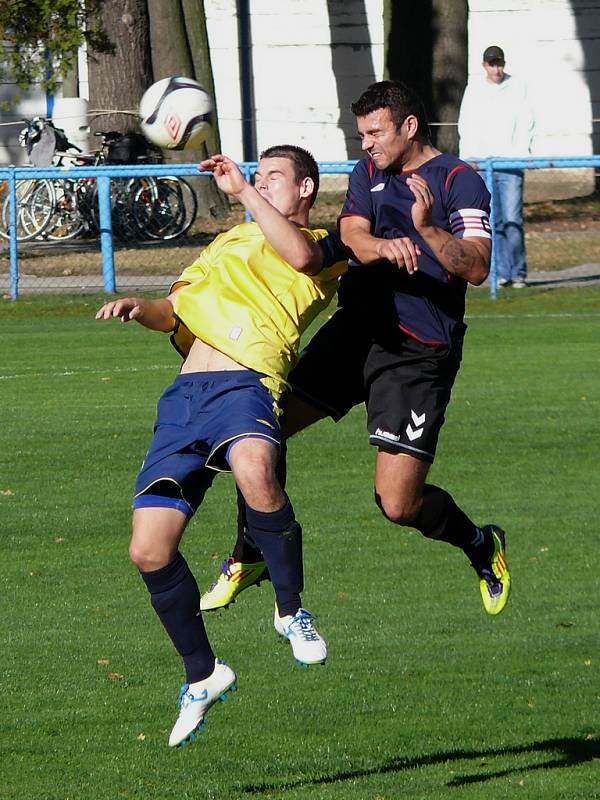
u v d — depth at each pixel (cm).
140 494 1373
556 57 8388
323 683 1805
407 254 1502
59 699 1745
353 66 8425
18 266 5775
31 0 5653
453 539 1708
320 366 1678
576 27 8350
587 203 7062
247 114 8488
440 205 1611
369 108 1617
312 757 1557
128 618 2080
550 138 8438
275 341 1440
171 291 1504
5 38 5784
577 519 2597
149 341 4616
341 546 2448
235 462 1354
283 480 1658
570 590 2198
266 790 1452
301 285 1464
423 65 7481
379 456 1661
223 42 8444
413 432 1636
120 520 2611
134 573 2306
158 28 6988
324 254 1451
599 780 1467
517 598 2161
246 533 1569
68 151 6475
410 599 2167
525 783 1457
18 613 2097
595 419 3438
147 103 1645
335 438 3303
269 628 2061
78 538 2498
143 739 1614
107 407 3600
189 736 1362
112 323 4928
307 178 1509
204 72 7462
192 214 6094
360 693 1767
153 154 6241
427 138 1644
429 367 1644
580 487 2831
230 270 1461
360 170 1673
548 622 2052
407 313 1644
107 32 6725
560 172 7862
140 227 5981
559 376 3972
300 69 8456
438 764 1530
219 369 1432
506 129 5053
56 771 1514
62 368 4156
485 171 5066
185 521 1369
